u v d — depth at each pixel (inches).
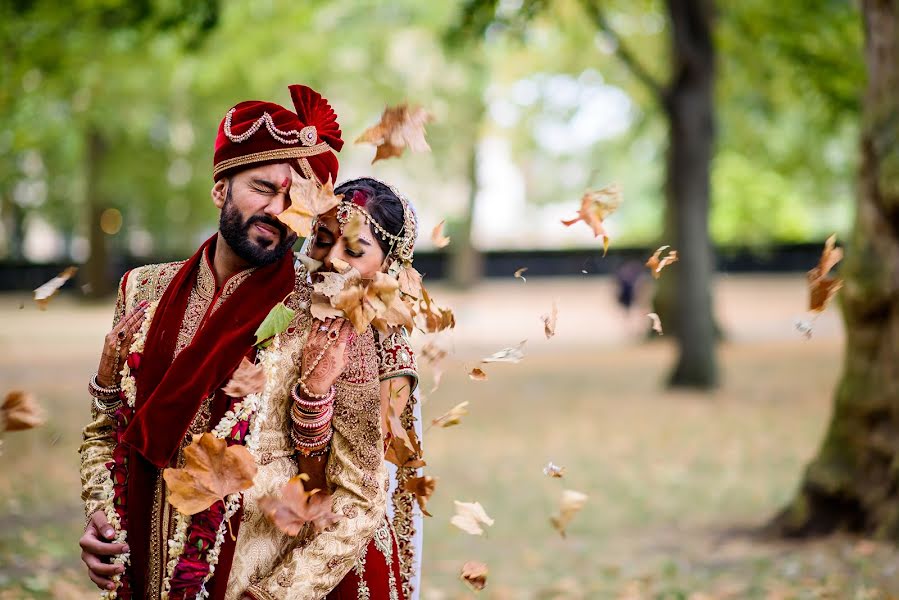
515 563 271.0
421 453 104.3
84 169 1283.2
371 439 94.2
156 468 93.2
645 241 1748.3
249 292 93.9
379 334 99.8
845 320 275.3
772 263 1644.9
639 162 1530.5
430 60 1115.9
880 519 265.3
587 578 250.7
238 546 91.6
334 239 97.3
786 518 288.0
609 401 635.5
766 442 483.5
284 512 87.0
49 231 1923.0
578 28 880.9
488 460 442.9
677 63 661.9
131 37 784.9
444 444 483.8
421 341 105.8
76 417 496.7
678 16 651.5
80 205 1481.3
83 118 1022.4
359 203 97.2
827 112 684.7
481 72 1083.3
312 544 90.6
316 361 92.4
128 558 93.6
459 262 1566.2
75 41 628.1
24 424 95.0
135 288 101.0
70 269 99.3
